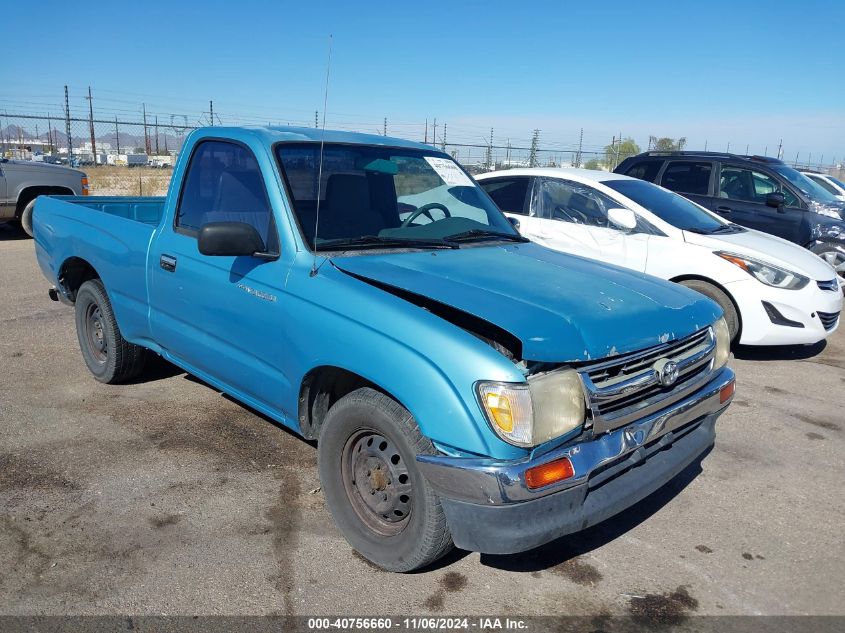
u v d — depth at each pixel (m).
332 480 3.19
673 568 3.20
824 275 6.41
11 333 6.42
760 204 9.38
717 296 6.41
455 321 2.89
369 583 2.99
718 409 3.39
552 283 3.18
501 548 2.59
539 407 2.57
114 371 4.96
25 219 8.10
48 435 4.28
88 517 3.39
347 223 3.60
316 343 3.11
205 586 2.92
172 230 4.18
